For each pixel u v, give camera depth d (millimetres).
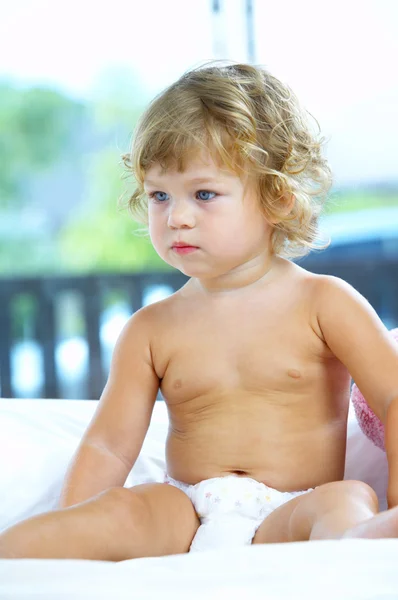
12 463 1625
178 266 1431
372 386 1384
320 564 836
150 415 1517
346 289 1445
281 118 1503
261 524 1303
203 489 1377
